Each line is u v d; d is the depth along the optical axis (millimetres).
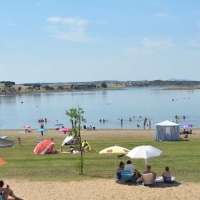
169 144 37500
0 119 104312
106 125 82438
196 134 53438
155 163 24062
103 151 19609
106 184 18094
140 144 37531
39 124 90188
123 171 18391
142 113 108938
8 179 19859
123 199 15297
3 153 32094
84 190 16938
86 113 113188
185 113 105000
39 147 31516
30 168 23266
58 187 17641
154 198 15320
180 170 21391
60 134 57062
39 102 187750
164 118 93625
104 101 177375
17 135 56281
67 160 26703
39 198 15750
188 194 15805
